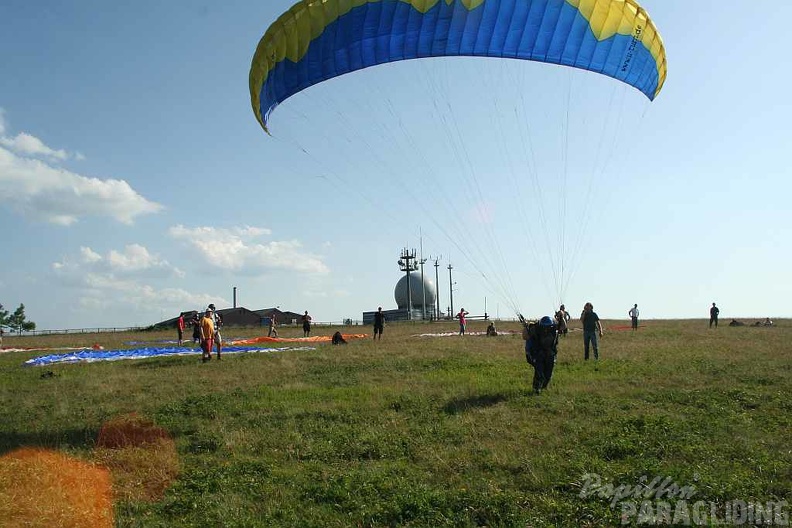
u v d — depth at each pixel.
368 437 9.69
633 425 9.97
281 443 9.62
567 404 11.62
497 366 17.53
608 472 7.63
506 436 9.63
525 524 6.32
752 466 7.80
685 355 18.94
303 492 7.52
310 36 13.76
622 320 60.69
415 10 13.62
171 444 9.66
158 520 6.77
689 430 9.59
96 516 6.74
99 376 17.86
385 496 7.25
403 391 13.44
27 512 6.64
